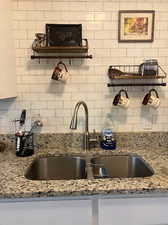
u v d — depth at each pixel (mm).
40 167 1704
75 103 1840
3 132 1833
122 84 1817
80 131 1864
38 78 1796
